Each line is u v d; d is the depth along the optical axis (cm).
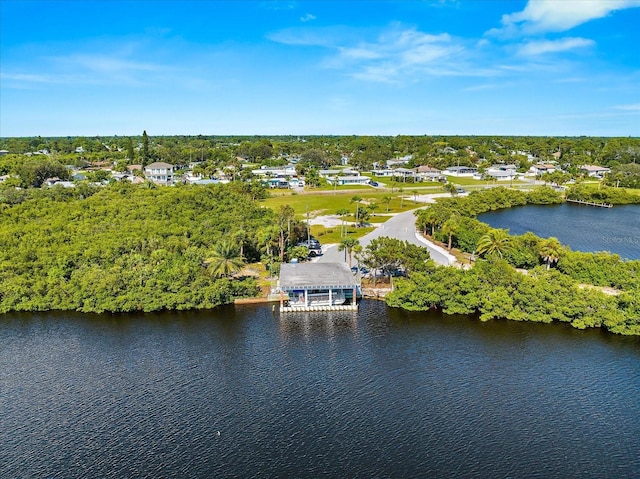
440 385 6325
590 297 8075
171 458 5056
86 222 12300
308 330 8056
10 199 14050
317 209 17988
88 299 8931
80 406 5962
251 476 4794
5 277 9481
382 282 10125
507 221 17275
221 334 7944
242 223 12838
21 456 5106
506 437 5309
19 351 7400
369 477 4756
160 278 9238
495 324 8219
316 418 5684
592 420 5581
